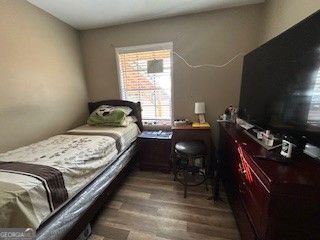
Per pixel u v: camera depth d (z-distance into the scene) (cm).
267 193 88
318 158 101
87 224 151
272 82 133
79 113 299
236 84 257
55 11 234
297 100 106
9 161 143
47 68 237
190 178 248
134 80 299
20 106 202
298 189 81
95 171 165
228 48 251
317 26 90
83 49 304
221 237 151
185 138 243
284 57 118
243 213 133
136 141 278
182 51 266
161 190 222
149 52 281
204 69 263
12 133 193
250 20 238
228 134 179
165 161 264
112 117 263
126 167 246
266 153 115
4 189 100
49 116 241
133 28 276
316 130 92
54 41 248
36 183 110
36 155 157
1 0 181
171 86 283
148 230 161
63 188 127
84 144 187
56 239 115
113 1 212
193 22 254
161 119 303
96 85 313
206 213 180
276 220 88
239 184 143
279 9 186
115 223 170
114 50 291
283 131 119
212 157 249
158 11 241
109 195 194
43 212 109
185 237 152
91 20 263
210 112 274
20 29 200
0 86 181
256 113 161
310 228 86
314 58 92
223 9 242
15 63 196
